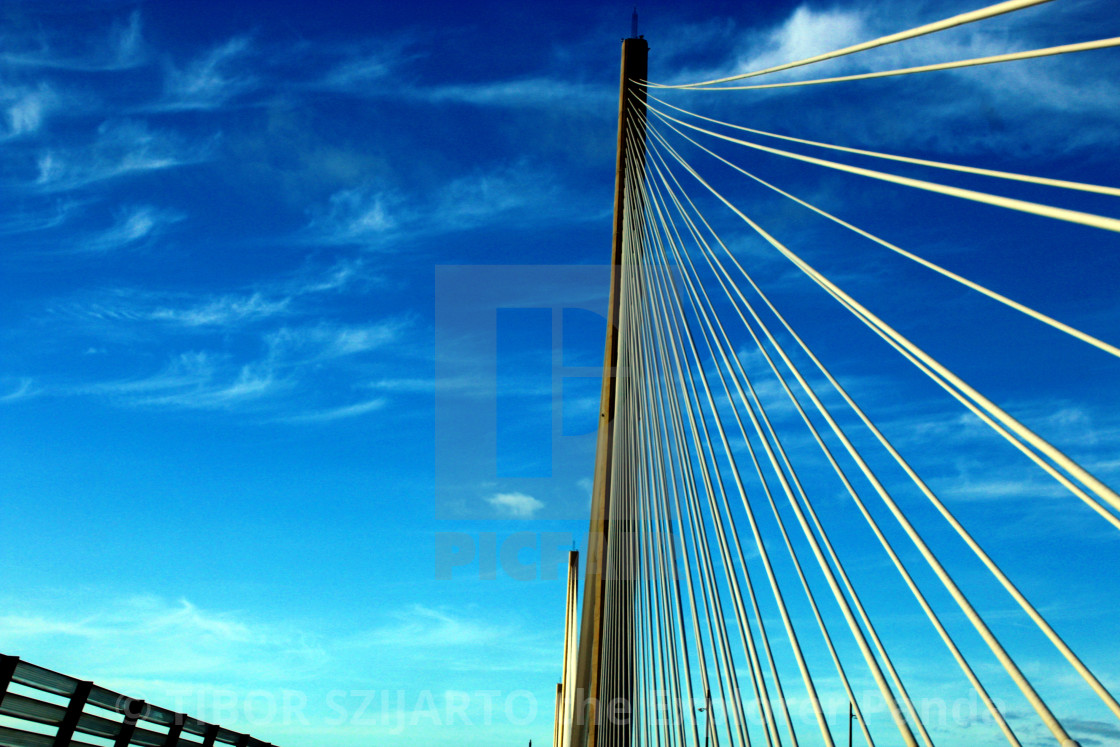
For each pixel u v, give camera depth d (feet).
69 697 21.13
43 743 20.33
